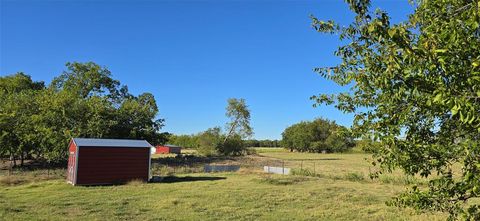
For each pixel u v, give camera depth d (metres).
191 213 13.15
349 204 15.29
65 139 33.06
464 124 3.58
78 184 21.95
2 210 12.81
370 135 4.28
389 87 3.59
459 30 3.21
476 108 2.99
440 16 3.52
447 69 3.31
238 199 16.39
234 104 63.03
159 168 33.81
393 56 3.34
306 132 100.31
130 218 12.16
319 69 4.92
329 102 4.97
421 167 4.14
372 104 4.57
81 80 48.69
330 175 27.30
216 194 17.83
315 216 12.93
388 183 22.72
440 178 4.00
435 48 3.21
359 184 22.48
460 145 3.72
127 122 41.03
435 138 4.14
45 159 37.09
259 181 23.42
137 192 18.66
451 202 4.15
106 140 24.23
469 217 3.90
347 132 4.53
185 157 50.31
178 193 18.22
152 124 42.59
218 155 58.59
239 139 62.09
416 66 3.40
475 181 3.41
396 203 4.53
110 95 50.47
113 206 14.34
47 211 13.03
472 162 3.63
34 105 36.97
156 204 14.87
